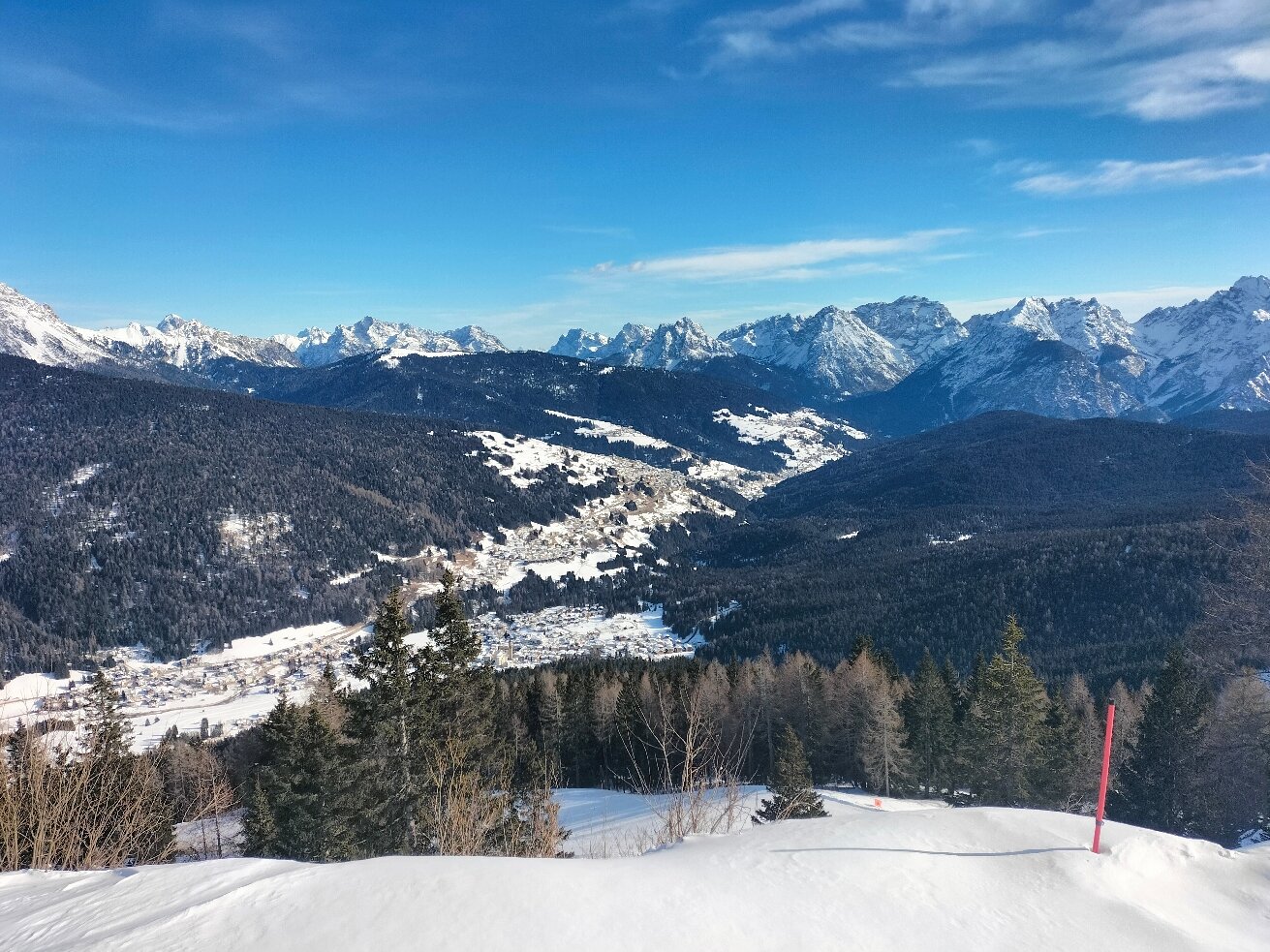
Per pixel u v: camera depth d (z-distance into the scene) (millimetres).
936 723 37344
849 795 33938
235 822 27812
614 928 4016
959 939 4191
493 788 13320
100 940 4004
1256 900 5086
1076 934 4355
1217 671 19578
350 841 17766
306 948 3783
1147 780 25453
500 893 4352
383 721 17438
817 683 41500
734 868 5016
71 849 8859
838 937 4109
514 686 51625
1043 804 30453
